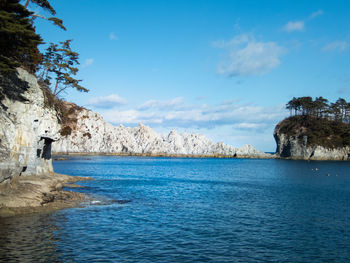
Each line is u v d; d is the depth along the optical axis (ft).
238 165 476.95
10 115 110.93
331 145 639.76
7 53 98.84
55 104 165.48
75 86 189.98
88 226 75.31
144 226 78.48
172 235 71.31
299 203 120.06
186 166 440.86
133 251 59.21
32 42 96.12
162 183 192.13
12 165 95.20
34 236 64.90
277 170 348.38
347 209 107.96
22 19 93.76
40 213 85.40
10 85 112.88
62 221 78.38
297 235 74.23
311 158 642.22
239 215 95.91
